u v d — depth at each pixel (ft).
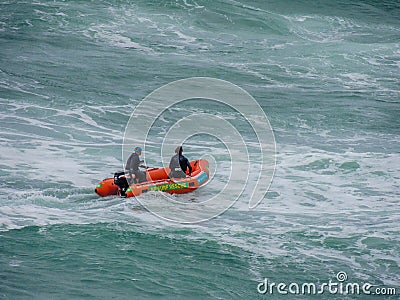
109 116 227.20
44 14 340.80
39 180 165.17
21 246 122.11
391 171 179.52
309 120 234.79
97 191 155.12
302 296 108.37
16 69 268.41
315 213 148.77
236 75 284.61
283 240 131.75
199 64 294.87
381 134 221.87
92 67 278.87
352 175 176.76
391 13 418.51
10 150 186.29
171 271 114.93
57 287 106.22
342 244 130.21
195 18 357.00
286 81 282.77
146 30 335.47
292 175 176.55
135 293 106.01
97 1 364.38
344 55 321.73
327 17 394.93
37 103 232.53
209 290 108.78
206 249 125.39
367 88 279.90
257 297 107.45
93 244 124.88
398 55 326.85
